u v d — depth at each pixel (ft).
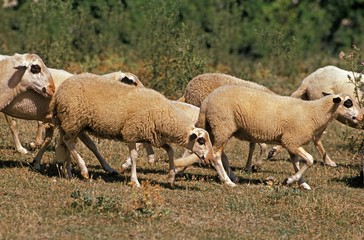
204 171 64.44
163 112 55.11
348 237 48.08
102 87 54.85
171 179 57.62
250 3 137.49
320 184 62.18
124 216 48.47
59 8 108.88
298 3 140.67
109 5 125.59
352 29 141.79
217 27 124.98
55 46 99.04
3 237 43.70
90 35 115.44
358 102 66.13
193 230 47.29
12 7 124.88
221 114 58.08
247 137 59.11
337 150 77.92
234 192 56.90
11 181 55.36
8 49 106.01
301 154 58.75
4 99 58.08
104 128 55.01
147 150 64.69
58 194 52.75
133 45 117.70
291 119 58.08
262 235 47.39
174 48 94.48
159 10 101.65
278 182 61.21
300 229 49.16
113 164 64.28
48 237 44.34
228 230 47.80
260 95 58.39
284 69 117.39
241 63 120.47
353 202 56.44
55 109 55.93
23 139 71.72
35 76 57.88
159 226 47.37
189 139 56.13
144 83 93.81
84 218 47.83
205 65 94.43
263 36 122.11
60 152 57.00
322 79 72.90
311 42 137.28
